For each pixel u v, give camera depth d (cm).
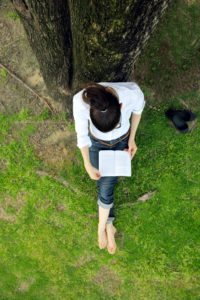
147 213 315
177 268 314
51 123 317
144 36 212
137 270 316
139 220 315
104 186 283
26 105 318
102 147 269
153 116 313
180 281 314
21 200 319
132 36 205
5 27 318
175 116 307
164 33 309
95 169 267
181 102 314
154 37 309
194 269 313
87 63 237
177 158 314
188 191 314
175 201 314
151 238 315
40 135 318
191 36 310
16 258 319
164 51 311
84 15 196
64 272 318
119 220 316
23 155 318
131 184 315
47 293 319
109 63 233
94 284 317
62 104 308
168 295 315
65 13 225
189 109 314
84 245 317
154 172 314
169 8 306
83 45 220
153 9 190
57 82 282
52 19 222
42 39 243
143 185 315
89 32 205
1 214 319
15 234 319
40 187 317
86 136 247
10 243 320
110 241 307
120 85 236
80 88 270
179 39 310
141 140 314
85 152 255
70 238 318
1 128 318
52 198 318
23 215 319
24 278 320
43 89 317
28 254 319
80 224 317
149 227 315
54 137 317
